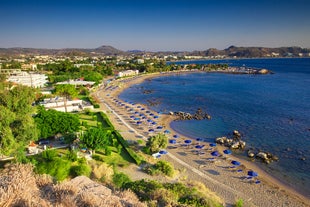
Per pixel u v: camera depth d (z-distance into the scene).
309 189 35.91
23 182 9.04
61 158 32.41
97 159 37.62
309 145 52.38
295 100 98.25
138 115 74.44
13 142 29.56
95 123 59.62
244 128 64.88
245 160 45.53
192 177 37.03
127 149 42.72
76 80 123.62
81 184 13.16
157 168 36.72
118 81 162.75
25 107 39.28
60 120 41.47
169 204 16.08
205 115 77.31
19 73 116.94
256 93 116.88
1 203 7.77
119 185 23.06
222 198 31.22
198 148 49.81
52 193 9.71
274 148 51.19
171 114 78.25
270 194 33.78
